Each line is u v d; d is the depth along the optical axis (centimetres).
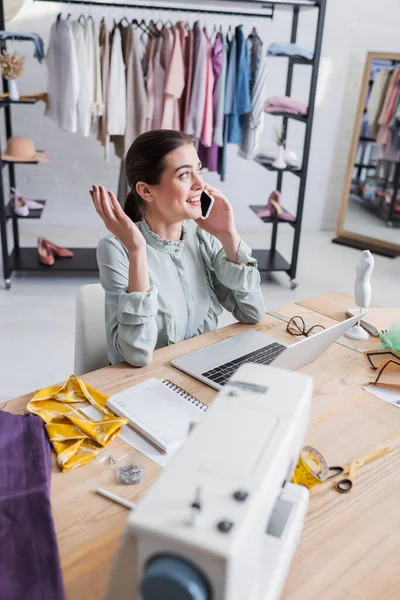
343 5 454
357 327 165
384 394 136
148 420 118
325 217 520
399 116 434
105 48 335
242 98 358
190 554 54
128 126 350
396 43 471
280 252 452
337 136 494
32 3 412
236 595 58
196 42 346
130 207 162
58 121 342
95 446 111
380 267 430
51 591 80
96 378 135
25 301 342
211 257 173
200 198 154
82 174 466
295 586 84
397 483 106
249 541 57
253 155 380
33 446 108
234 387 78
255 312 168
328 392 135
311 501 100
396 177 447
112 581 62
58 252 388
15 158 343
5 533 88
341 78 476
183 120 365
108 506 97
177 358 145
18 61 331
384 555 90
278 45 344
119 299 141
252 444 67
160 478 61
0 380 259
